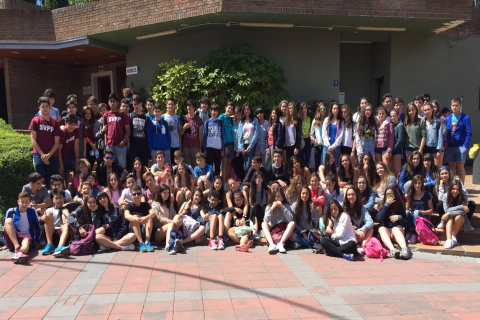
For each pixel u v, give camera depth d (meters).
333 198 6.36
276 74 9.30
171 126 7.71
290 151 7.60
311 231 5.87
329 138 7.36
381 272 4.91
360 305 3.91
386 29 9.84
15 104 11.80
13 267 4.98
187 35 10.16
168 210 6.13
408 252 5.49
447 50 10.85
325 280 4.60
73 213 5.77
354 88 12.08
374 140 7.22
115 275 4.70
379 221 6.05
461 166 7.38
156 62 10.67
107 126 7.27
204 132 7.75
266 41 10.04
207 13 8.42
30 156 7.21
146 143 7.46
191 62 9.35
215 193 6.27
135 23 9.28
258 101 9.07
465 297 4.14
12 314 3.67
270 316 3.66
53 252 5.58
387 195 5.99
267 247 6.05
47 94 7.24
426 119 7.37
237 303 3.93
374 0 8.73
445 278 4.72
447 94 10.95
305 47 10.20
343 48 11.97
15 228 5.59
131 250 5.77
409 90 10.78
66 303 3.90
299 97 10.27
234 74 8.92
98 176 6.93
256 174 6.38
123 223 5.93
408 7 8.87
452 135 7.38
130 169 7.43
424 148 7.44
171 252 5.58
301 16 8.74
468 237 6.11
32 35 10.44
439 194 6.25
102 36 10.03
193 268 4.98
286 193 6.31
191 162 8.02
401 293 4.23
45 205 6.06
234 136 7.84
